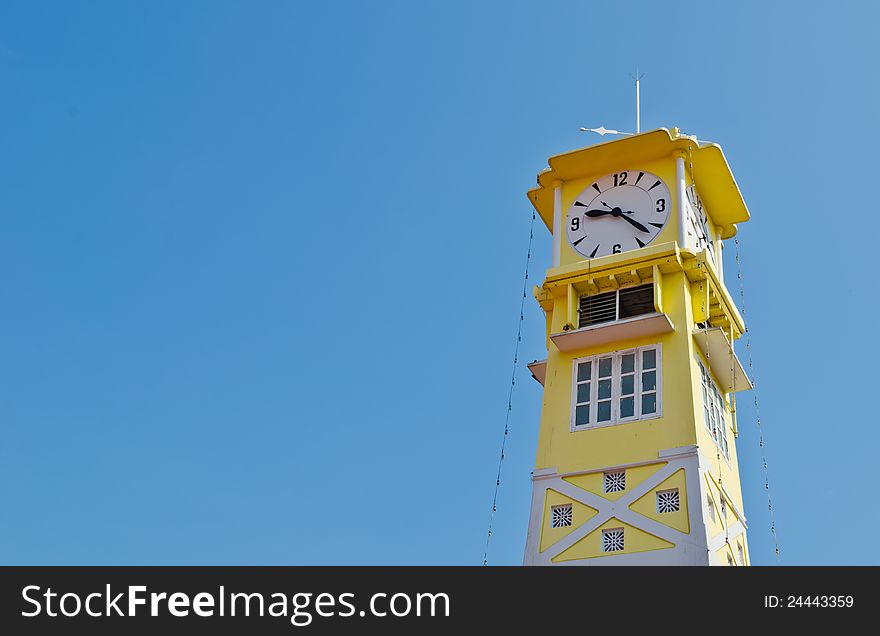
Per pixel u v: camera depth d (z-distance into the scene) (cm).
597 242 3966
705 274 3788
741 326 4050
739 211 4256
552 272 3903
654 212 3947
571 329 3775
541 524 3447
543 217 4272
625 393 3628
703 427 3531
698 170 4097
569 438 3603
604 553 3306
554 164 4119
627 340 3738
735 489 3731
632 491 3394
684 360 3606
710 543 3247
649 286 3819
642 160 4075
